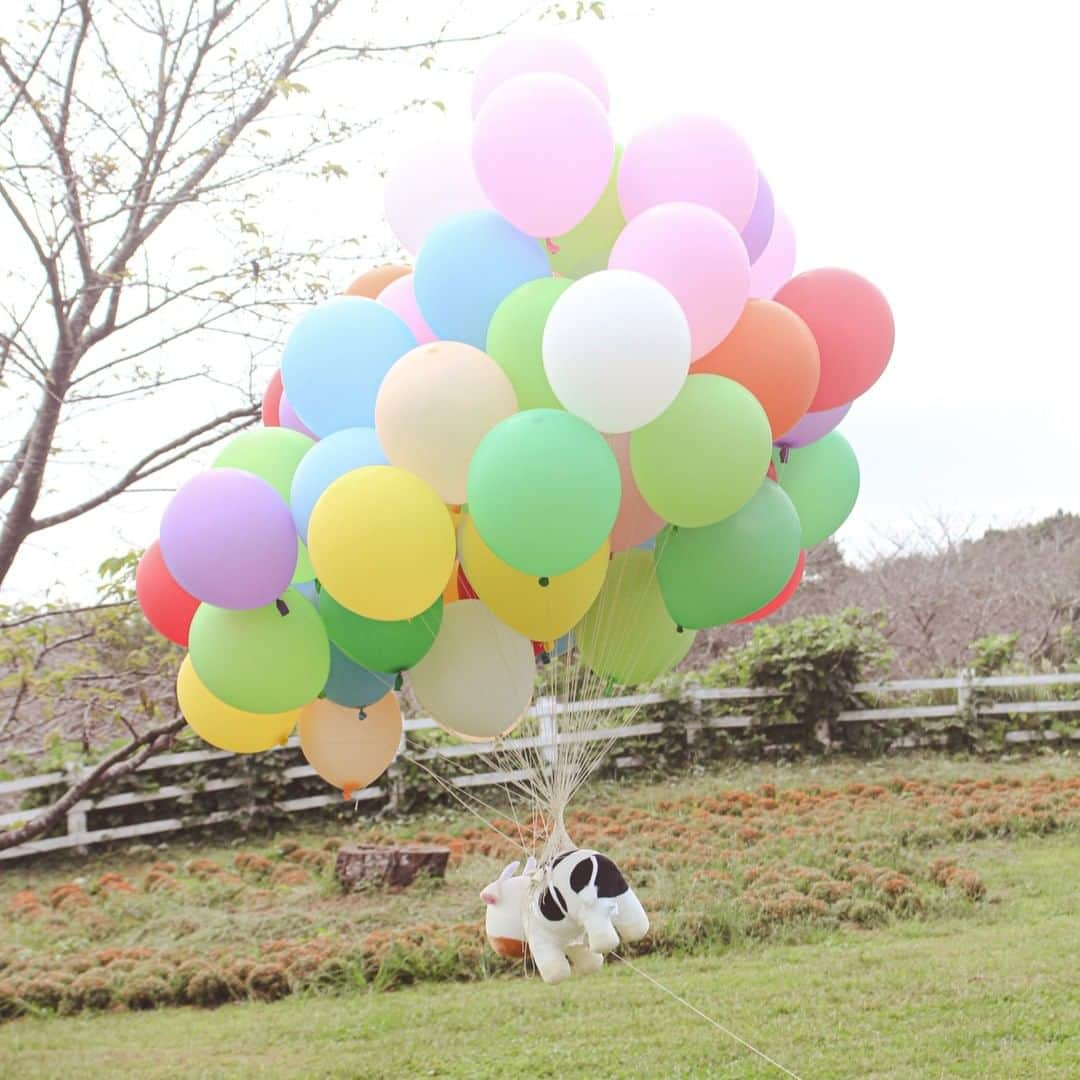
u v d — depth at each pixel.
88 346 5.23
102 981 7.21
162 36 5.35
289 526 3.77
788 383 3.82
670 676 13.30
